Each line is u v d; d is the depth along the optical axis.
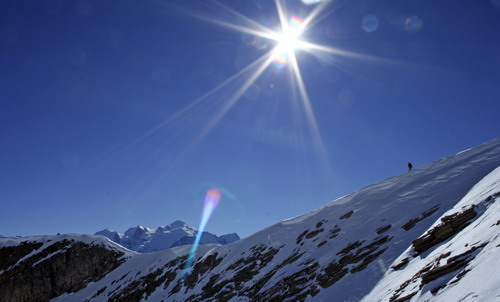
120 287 70.75
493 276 8.21
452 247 14.34
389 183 40.97
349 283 22.73
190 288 52.28
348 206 40.78
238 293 37.81
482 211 16.39
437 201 27.31
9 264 85.94
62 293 80.19
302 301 25.58
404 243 23.42
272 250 43.56
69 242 93.12
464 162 33.75
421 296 11.95
